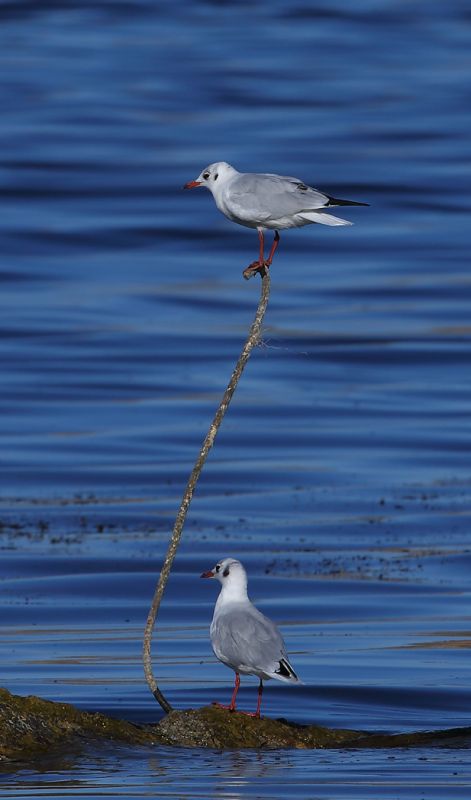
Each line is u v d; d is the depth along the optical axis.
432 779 11.73
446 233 51.94
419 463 30.12
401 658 17.69
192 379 37.34
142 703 15.28
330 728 13.59
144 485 28.48
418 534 24.86
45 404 35.00
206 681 16.41
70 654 17.91
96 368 38.19
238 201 14.02
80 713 12.83
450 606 20.62
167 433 32.53
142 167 59.38
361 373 38.16
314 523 25.53
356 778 11.77
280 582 21.84
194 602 21.12
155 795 10.99
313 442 31.75
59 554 23.42
